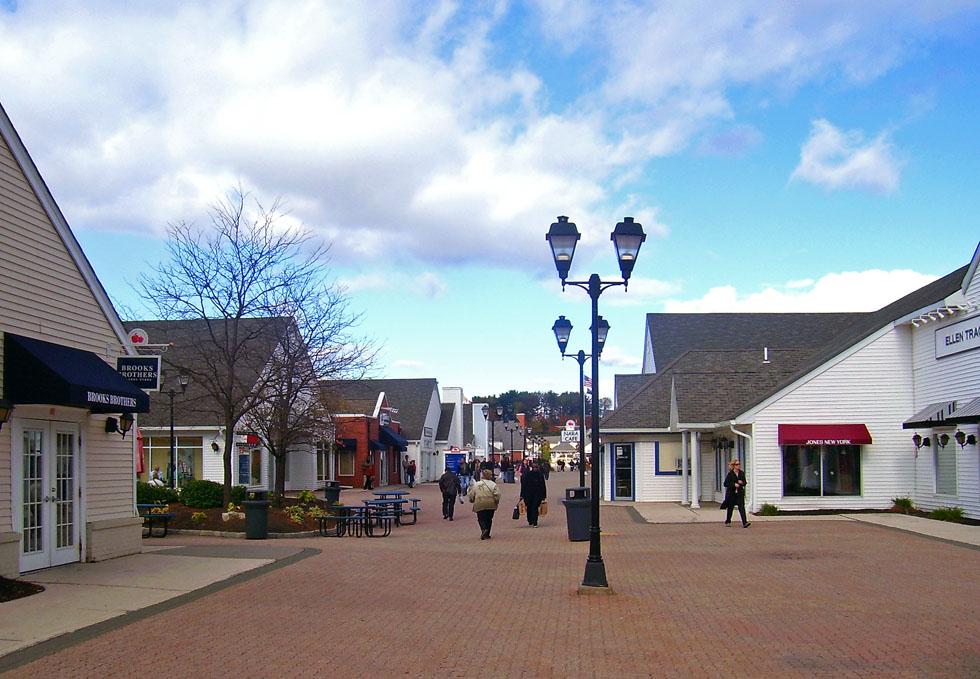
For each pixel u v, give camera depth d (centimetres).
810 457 2755
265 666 862
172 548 1852
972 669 840
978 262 2358
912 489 2714
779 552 1772
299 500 2988
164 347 1833
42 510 1436
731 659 895
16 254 1355
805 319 4953
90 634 989
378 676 831
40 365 1317
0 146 1319
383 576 1475
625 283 1340
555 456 10675
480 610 1173
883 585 1337
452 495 3030
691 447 3441
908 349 2748
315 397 2989
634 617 1121
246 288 2638
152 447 3884
